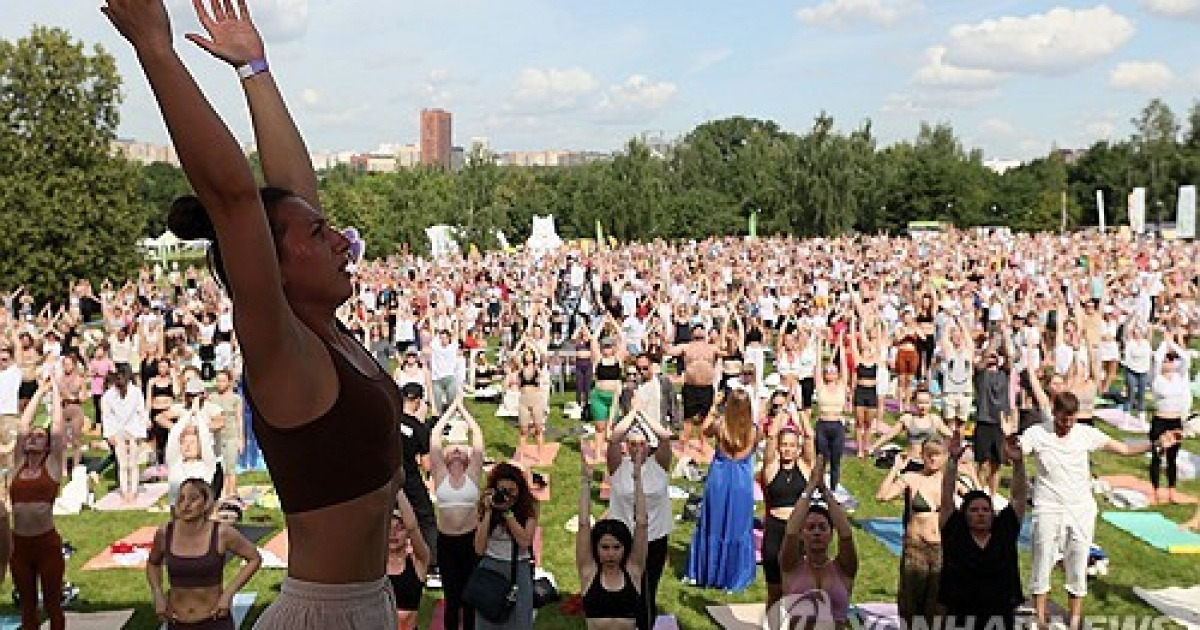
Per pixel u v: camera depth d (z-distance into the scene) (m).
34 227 37.94
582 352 18.00
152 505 12.85
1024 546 11.09
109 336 19.69
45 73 38.84
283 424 1.80
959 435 7.58
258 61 2.46
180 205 1.87
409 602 7.41
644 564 6.77
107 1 1.61
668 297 24.81
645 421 8.48
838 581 7.07
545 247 53.09
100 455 15.51
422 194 58.53
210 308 22.16
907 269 34.31
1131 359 17.47
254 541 11.13
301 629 1.86
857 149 73.56
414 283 30.34
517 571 7.10
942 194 82.00
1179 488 13.45
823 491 7.10
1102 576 10.08
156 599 6.61
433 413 14.22
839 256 42.06
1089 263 34.00
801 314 21.22
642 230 61.75
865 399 14.82
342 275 2.00
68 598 9.52
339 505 1.86
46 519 7.79
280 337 1.74
